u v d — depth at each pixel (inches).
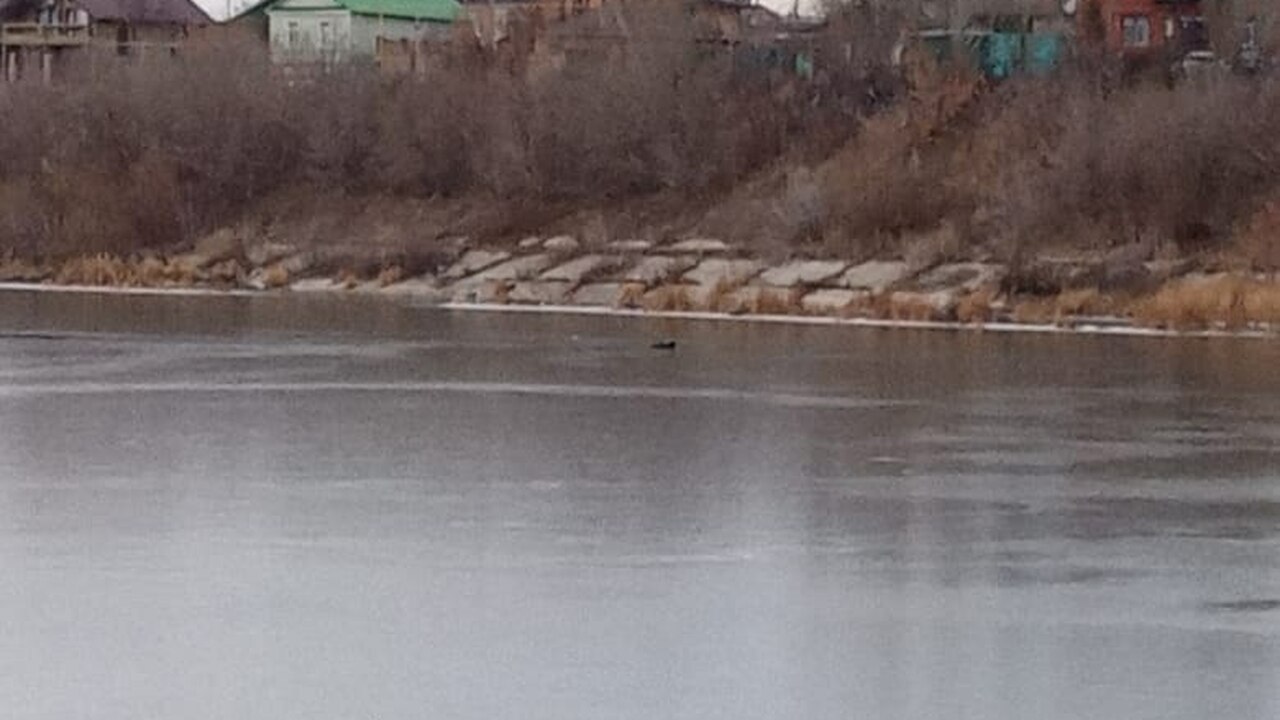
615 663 1327.5
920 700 1254.3
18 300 3932.1
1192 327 3304.6
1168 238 3533.5
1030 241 3592.5
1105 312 3405.5
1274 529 1729.8
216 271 4158.5
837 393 2598.4
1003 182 3710.6
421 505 1834.4
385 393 2598.4
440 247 4072.3
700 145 4072.3
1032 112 3868.1
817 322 3499.0
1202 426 2292.1
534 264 3951.8
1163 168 3577.8
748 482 1950.1
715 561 1609.3
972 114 3946.9
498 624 1421.0
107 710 1236.5
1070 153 3666.3
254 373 2810.0
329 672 1310.3
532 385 2684.5
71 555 1627.7
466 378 2755.9
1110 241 3565.5
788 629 1408.7
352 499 1862.7
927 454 2108.8
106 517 1776.6
